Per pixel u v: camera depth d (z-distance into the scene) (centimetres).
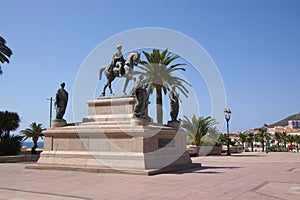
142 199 770
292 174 1354
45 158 1620
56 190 906
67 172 1398
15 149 2541
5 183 1055
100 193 855
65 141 1598
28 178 1190
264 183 1052
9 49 2734
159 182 1070
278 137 9750
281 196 810
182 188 939
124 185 1002
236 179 1157
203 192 869
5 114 2709
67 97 1733
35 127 3591
